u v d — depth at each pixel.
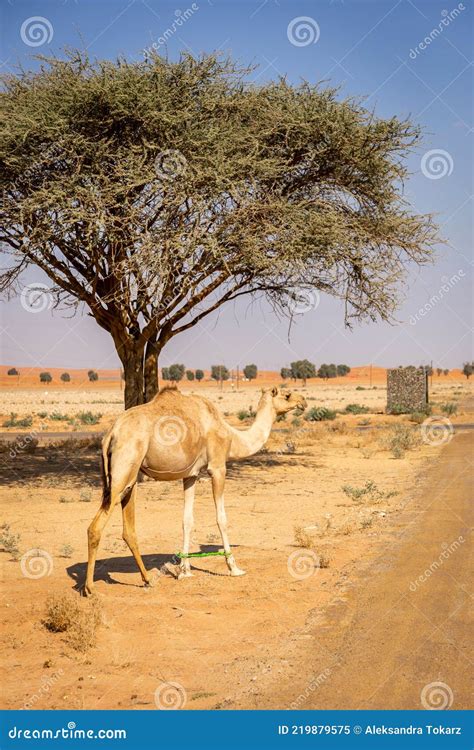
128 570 10.32
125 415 9.33
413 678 6.35
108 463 9.21
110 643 7.33
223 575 10.02
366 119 21.14
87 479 21.03
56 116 18.53
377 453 28.62
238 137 19.53
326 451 29.58
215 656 6.97
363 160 21.20
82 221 18.55
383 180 21.81
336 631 7.61
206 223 18.72
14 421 52.84
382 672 6.49
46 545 12.10
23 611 8.32
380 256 22.02
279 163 21.08
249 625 7.87
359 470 23.23
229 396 109.06
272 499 17.39
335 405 77.94
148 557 11.17
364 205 22.61
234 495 18.11
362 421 47.09
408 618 7.99
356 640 7.32
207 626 7.84
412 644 7.17
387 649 7.04
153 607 8.48
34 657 7.00
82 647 7.13
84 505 16.31
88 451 29.31
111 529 13.46
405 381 54.41
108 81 18.70
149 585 9.38
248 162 19.06
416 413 48.47
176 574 9.91
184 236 18.44
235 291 23.23
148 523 14.09
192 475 9.93
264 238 19.23
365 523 13.39
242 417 48.09
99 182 18.69
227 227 18.98
